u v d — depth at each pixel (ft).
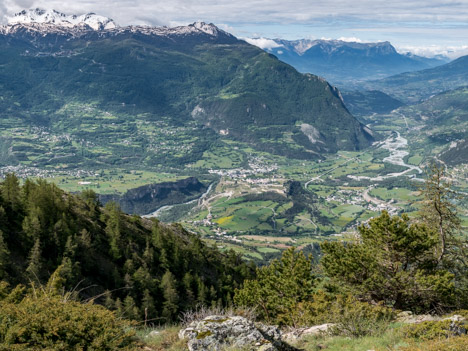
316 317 82.48
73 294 52.03
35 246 174.50
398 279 99.50
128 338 47.73
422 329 59.36
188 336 48.39
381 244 104.06
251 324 50.60
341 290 109.09
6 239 180.55
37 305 43.88
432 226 121.29
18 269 163.53
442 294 96.84
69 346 40.73
